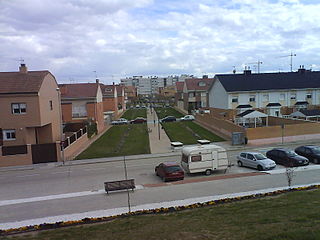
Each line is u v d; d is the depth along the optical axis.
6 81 30.89
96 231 10.94
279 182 18.20
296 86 48.47
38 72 33.50
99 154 30.91
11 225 13.31
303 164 22.73
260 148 30.38
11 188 20.41
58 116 37.00
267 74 51.81
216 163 22.03
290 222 9.85
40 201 17.03
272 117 42.47
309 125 34.31
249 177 19.98
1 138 30.05
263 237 8.53
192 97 72.69
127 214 13.16
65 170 25.30
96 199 16.73
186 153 22.06
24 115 29.78
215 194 16.30
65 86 49.22
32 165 27.55
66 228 11.88
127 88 164.50
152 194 17.06
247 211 12.01
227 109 46.62
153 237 9.63
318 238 8.02
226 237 8.95
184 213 12.74
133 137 40.59
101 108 52.00
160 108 94.12
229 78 49.66
